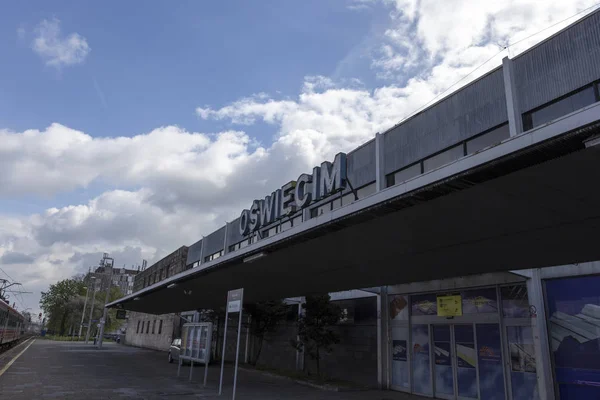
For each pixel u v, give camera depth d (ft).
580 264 35.01
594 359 33.12
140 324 161.07
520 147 18.52
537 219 25.16
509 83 29.55
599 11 25.16
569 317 35.35
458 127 34.01
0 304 89.61
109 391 42.68
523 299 39.24
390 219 27.53
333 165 42.57
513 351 39.32
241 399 41.16
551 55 27.58
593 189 20.90
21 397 37.93
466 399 42.83
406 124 39.65
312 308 57.52
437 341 47.16
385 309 54.19
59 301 258.37
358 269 42.22
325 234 31.91
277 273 48.26
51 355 93.86
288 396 44.39
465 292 45.03
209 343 49.57
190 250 108.99
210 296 74.18
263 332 75.10
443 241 30.89
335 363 61.05
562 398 34.68
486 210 24.59
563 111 26.58
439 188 22.49
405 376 50.06
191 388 47.03
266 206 55.42
